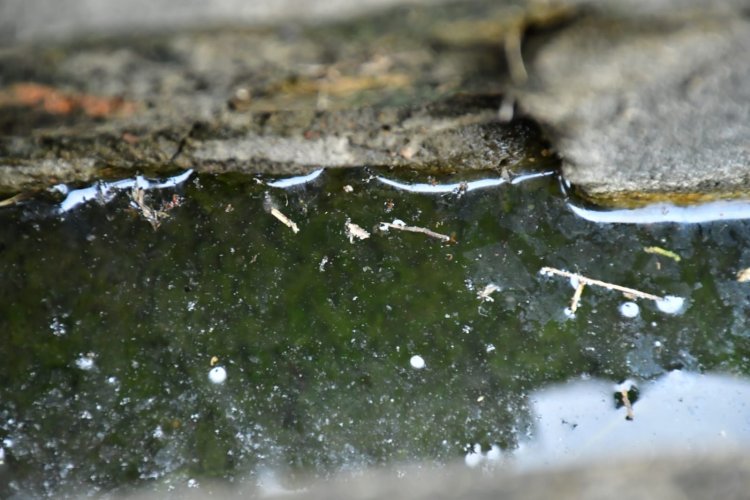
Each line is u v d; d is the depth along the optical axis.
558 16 0.84
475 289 0.91
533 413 0.90
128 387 0.90
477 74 0.86
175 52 0.84
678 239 0.92
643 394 0.90
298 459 0.90
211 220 0.92
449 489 0.90
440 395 0.90
